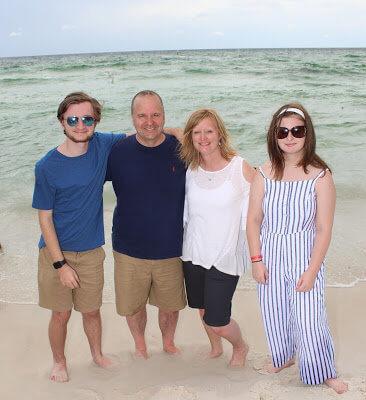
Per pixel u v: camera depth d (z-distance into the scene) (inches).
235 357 139.6
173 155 125.7
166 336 148.0
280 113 107.3
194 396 120.1
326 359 118.1
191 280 131.3
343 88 815.7
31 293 191.2
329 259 213.6
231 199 121.3
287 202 109.5
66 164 119.6
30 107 653.9
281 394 118.1
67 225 124.1
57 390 131.0
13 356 148.9
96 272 130.4
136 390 129.6
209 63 1466.5
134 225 127.6
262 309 120.6
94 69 1267.2
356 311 170.2
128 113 589.9
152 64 1433.3
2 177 350.9
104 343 156.8
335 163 367.9
